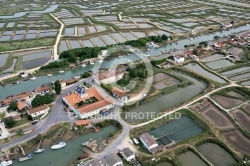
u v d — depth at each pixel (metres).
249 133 114.06
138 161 101.38
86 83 153.62
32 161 103.62
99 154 104.75
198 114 127.44
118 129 118.25
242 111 129.62
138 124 120.81
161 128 119.88
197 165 100.44
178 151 105.81
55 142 111.94
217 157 103.56
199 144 109.88
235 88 147.75
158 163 101.25
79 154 106.25
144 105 135.62
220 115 127.19
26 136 114.44
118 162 99.00
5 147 108.56
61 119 124.69
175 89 148.88
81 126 118.94
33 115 126.00
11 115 128.38
